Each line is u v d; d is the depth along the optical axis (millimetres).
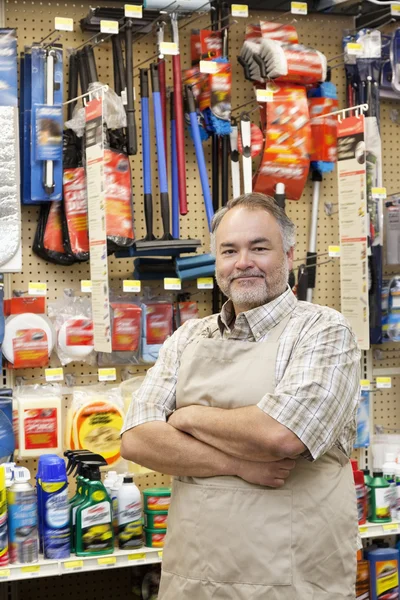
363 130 3447
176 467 2322
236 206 2434
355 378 2258
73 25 3639
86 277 3637
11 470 3111
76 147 3531
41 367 3562
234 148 3752
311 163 3914
